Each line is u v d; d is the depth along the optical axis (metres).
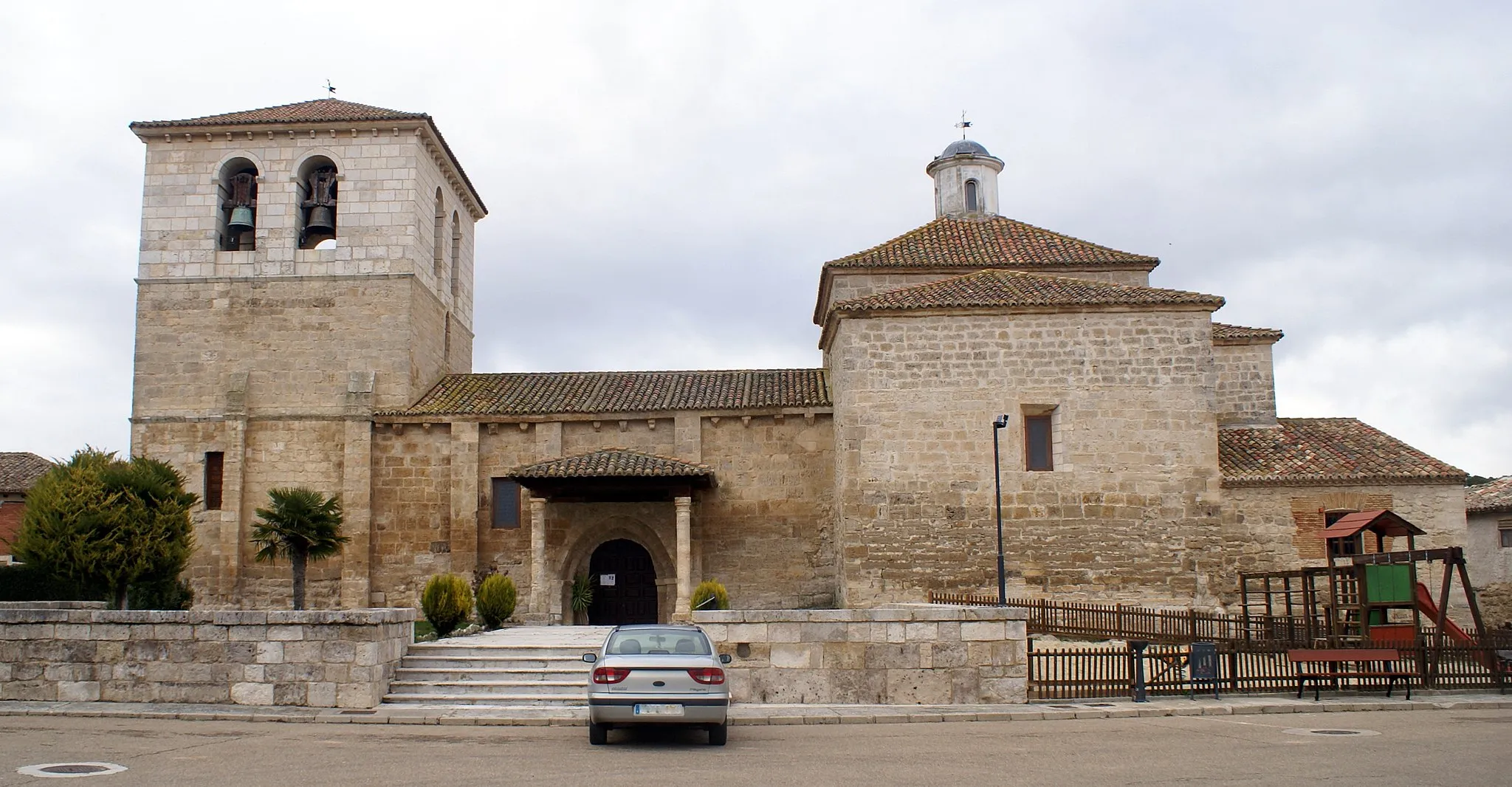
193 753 13.55
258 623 18.36
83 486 28.08
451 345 39.12
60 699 18.45
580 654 20.83
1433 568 28.09
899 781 11.60
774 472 32.81
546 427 33.22
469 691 19.06
